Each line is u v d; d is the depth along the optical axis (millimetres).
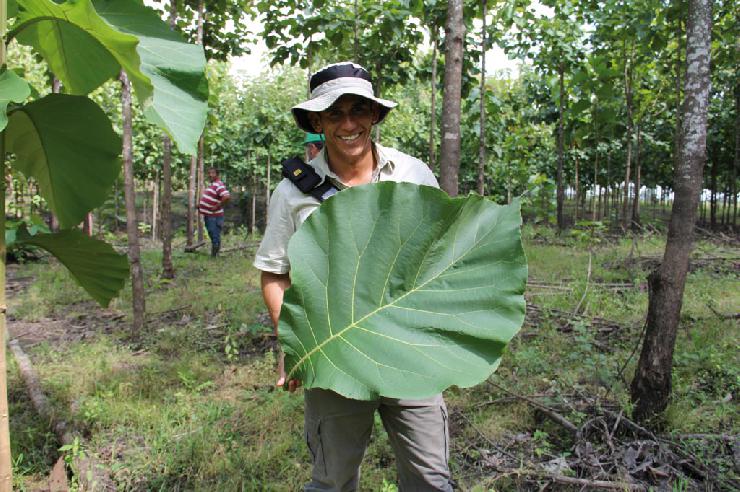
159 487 2816
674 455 2945
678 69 8758
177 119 1359
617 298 6094
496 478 2760
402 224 1001
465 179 18359
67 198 1832
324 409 1940
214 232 10391
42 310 6270
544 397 3605
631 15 8695
